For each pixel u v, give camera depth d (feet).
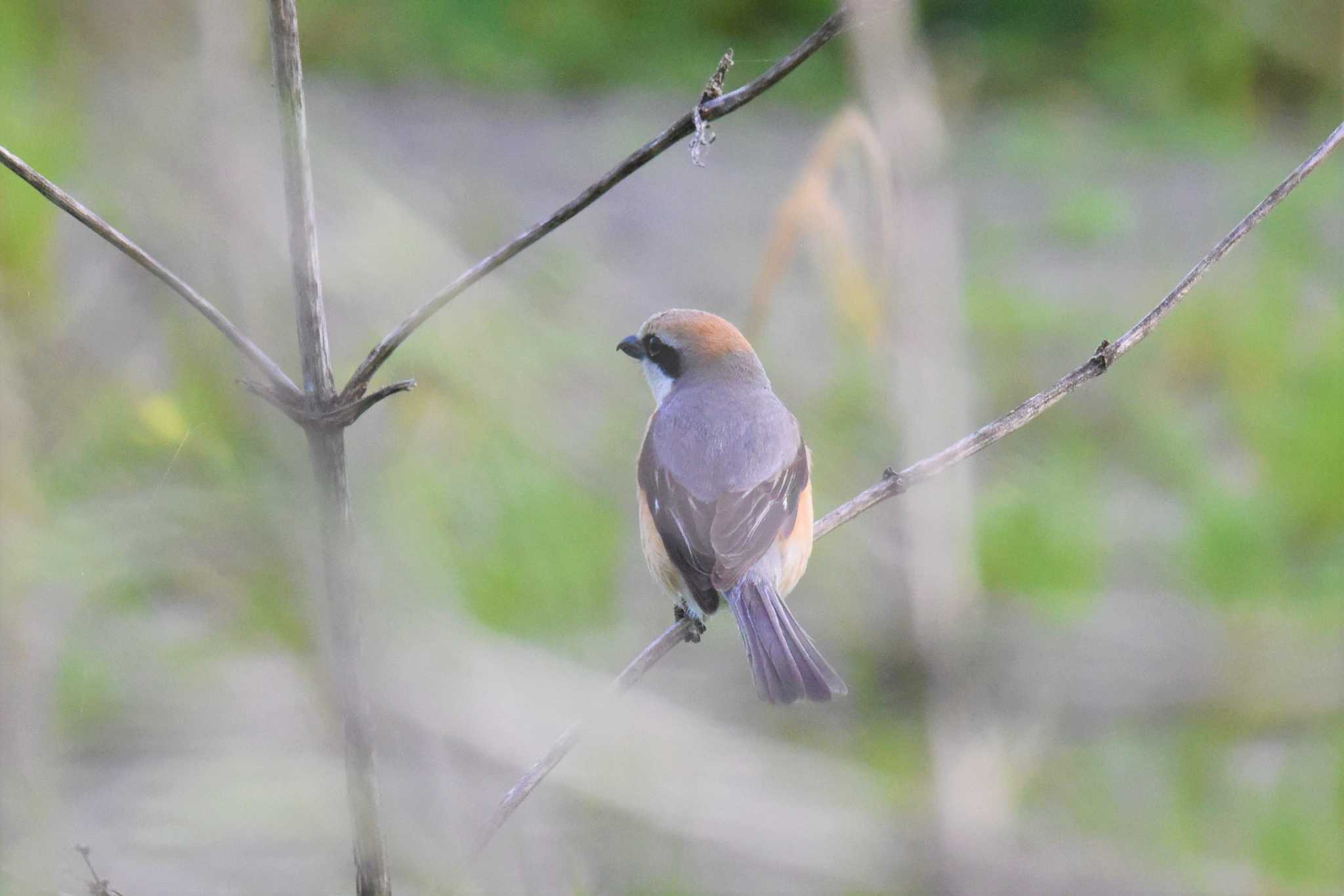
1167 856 31.24
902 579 17.51
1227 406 63.21
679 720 26.45
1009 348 67.21
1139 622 38.42
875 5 15.74
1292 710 35.60
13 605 26.96
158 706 33.55
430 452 36.86
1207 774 34.37
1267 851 33.35
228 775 30.40
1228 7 100.32
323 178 36.88
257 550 24.26
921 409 18.98
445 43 117.08
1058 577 46.70
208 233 25.61
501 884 22.84
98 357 32.30
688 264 79.05
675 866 25.16
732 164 99.55
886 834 21.09
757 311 24.98
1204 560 48.55
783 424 33.12
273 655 31.09
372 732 16.94
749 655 29.84
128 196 30.40
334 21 116.26
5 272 31.19
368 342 37.06
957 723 17.16
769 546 31.19
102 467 30.09
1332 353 62.39
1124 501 57.16
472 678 23.54
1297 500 51.42
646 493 32.60
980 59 107.65
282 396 16.69
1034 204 91.04
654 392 35.12
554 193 90.07
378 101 109.91
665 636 26.45
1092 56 108.99
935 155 20.63
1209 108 103.71
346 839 30.45
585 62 116.26
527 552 41.65
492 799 24.20
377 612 23.56
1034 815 32.50
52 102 39.17
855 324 22.97
